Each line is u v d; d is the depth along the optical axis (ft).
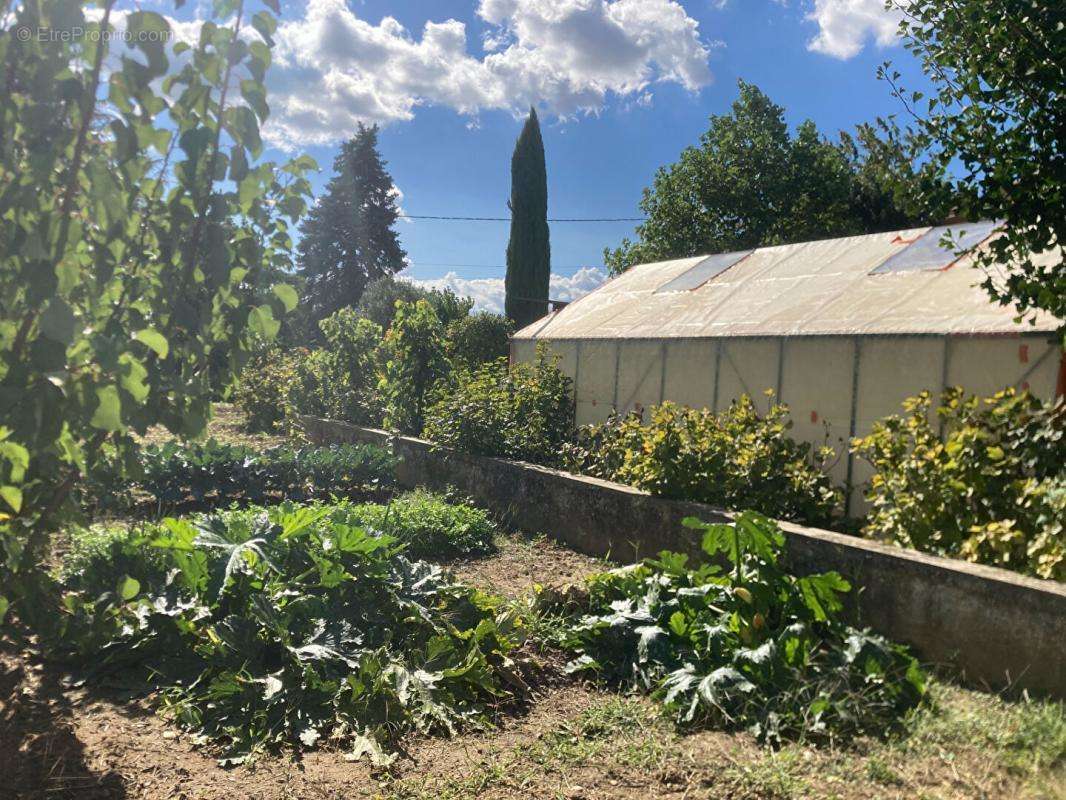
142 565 16.42
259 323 10.33
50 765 11.14
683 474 24.14
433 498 31.27
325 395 52.31
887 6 19.67
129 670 14.40
